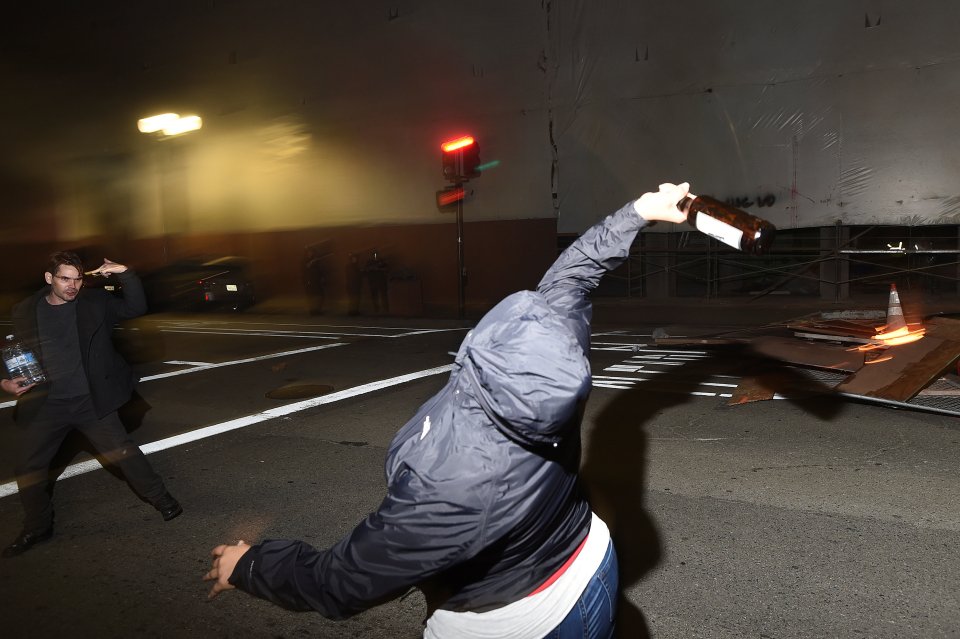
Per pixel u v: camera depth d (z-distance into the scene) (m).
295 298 21.17
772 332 10.09
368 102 19.56
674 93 16.23
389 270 17.92
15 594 4.10
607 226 2.07
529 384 1.57
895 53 14.47
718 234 1.82
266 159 21.16
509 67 17.75
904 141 14.60
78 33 23.33
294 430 7.25
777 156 15.55
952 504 4.87
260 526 4.93
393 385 9.14
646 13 16.27
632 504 5.07
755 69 15.52
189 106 22.05
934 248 15.56
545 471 1.70
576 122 17.19
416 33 18.69
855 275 16.53
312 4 19.91
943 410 6.75
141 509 5.30
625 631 3.53
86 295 4.79
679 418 7.09
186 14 21.61
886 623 3.53
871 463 5.69
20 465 4.68
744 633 3.49
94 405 4.75
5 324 18.34
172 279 18.14
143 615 3.85
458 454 1.65
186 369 10.83
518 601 1.77
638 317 14.95
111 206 23.78
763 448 6.13
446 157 15.96
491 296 18.70
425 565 1.66
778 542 4.41
